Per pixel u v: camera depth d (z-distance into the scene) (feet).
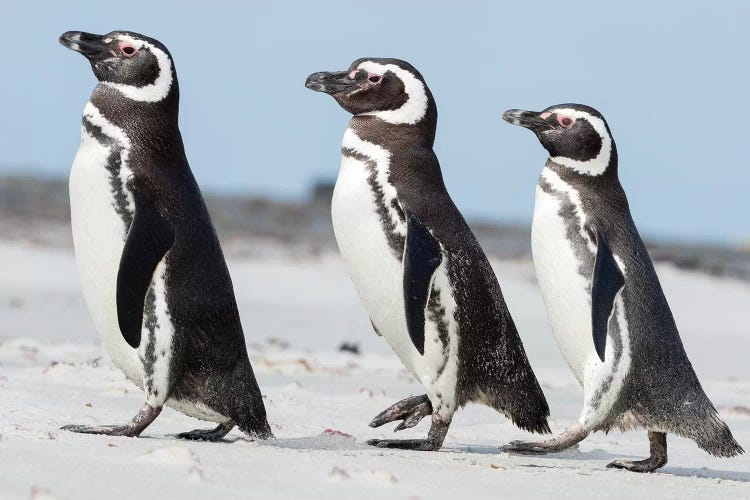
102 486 54.13
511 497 61.05
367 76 87.66
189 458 61.05
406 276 80.79
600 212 84.28
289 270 297.33
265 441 78.79
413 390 117.70
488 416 106.83
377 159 85.56
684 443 98.27
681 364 82.48
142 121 78.79
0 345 136.98
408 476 64.34
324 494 56.70
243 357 78.89
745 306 282.36
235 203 557.33
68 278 262.88
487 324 84.64
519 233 533.14
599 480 70.38
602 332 80.38
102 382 102.06
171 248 75.72
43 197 512.22
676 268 358.43
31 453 60.85
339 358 149.48
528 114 87.10
